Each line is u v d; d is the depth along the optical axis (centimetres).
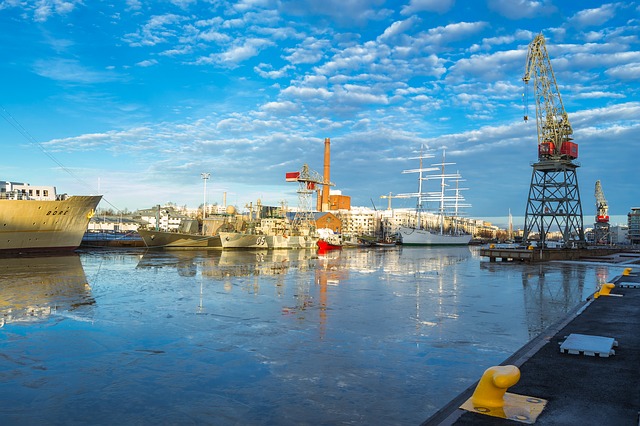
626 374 937
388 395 1029
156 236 8638
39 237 5928
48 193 7862
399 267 5138
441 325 1834
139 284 3117
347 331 1703
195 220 10631
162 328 1723
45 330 1669
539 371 962
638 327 1423
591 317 1600
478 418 710
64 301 2339
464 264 5709
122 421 884
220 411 934
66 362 1273
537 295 2762
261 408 950
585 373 945
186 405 965
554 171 7062
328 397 1014
